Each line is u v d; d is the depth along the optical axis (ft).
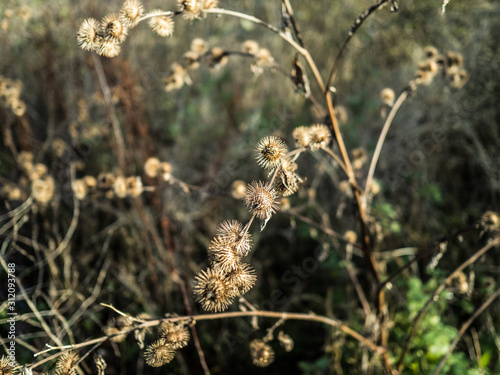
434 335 1.69
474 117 2.33
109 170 2.38
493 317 1.86
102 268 2.06
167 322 1.12
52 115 2.37
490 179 2.21
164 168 1.48
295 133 1.14
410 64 2.70
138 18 1.04
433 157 2.36
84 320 1.87
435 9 2.55
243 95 2.90
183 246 2.06
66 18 2.51
